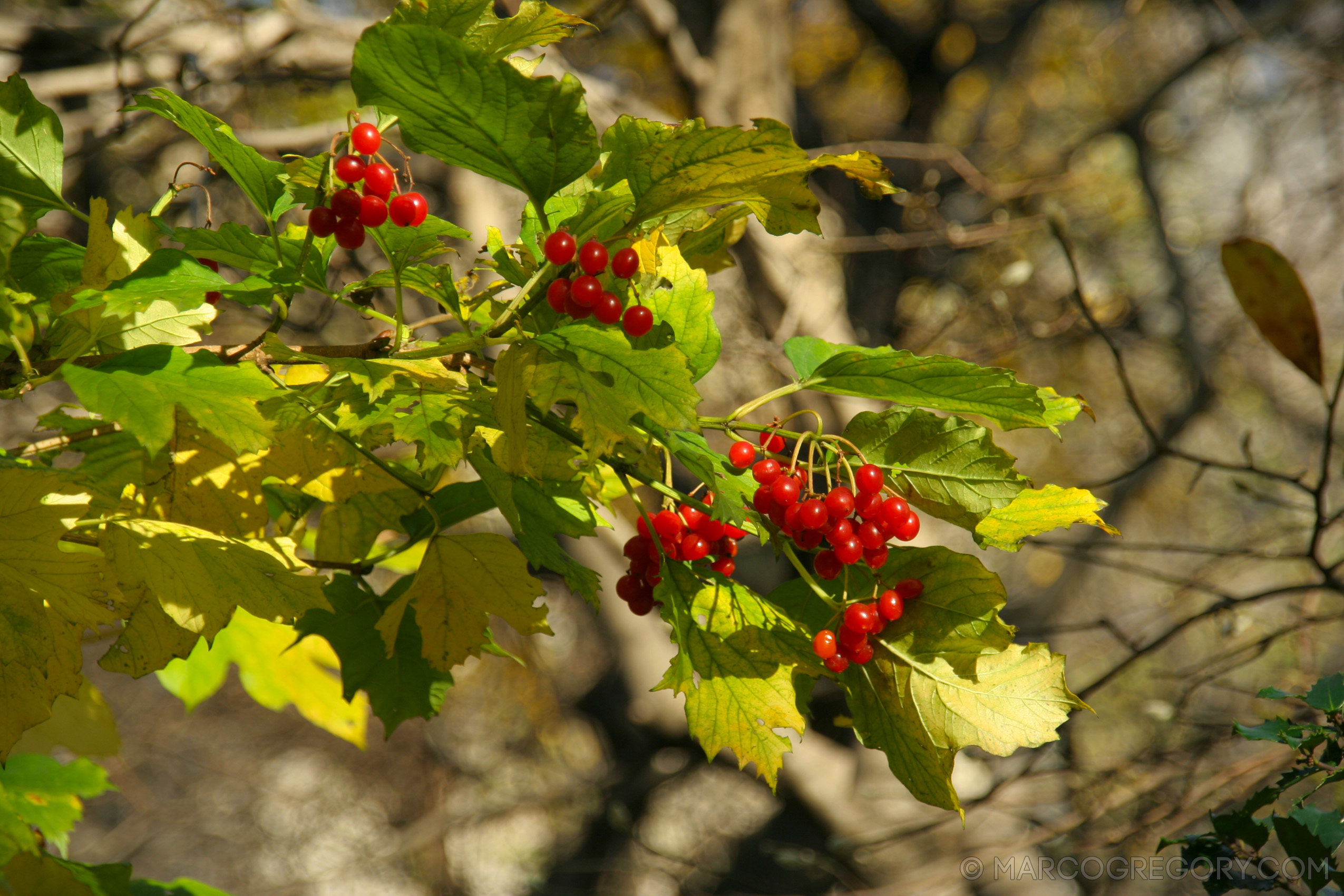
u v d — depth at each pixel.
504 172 1.12
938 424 1.16
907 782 1.16
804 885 3.80
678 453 1.13
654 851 3.03
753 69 3.21
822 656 1.16
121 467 1.15
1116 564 1.86
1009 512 1.16
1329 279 4.10
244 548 1.14
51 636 1.11
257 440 1.10
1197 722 1.89
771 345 2.75
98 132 2.49
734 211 1.19
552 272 1.12
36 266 1.15
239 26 2.62
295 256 1.17
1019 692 1.15
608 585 3.32
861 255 4.34
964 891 2.94
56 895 1.19
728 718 1.15
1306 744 1.20
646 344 1.16
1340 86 4.20
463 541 1.18
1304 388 4.18
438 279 1.16
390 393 1.14
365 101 1.10
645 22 3.10
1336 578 1.68
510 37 1.14
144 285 1.12
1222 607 1.71
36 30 2.66
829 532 1.15
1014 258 3.98
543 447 1.15
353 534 1.22
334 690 1.33
